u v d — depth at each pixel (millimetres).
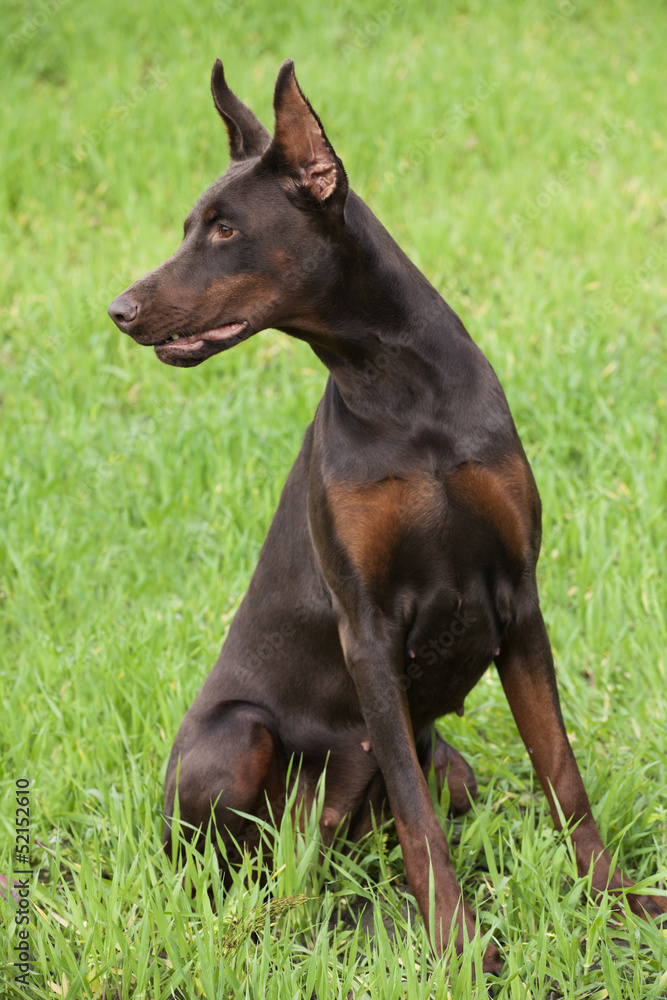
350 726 4816
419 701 4605
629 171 12781
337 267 4277
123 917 4137
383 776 4504
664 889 4355
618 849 4254
